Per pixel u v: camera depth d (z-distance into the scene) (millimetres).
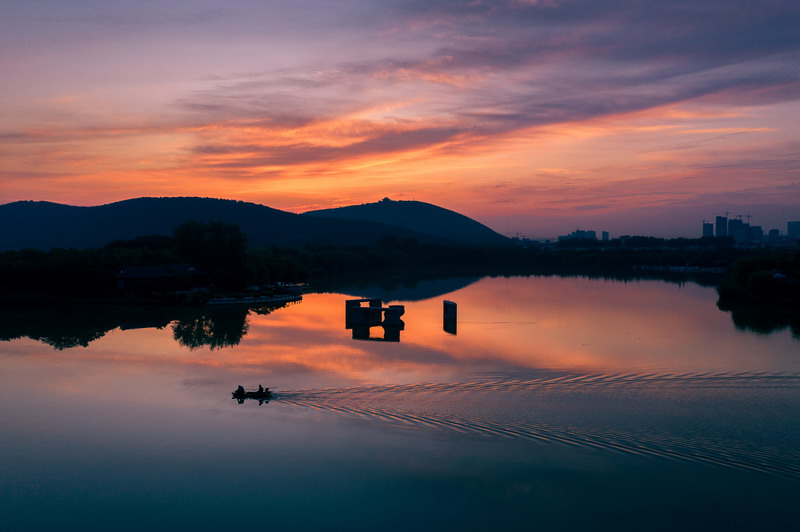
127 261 153375
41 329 91438
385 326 94812
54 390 55656
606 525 30172
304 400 50750
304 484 35188
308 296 148500
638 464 36625
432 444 40312
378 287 176500
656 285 179250
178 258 166250
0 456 40188
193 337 84625
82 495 34594
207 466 37938
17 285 123188
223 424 45312
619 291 158125
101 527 31172
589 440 40312
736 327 91812
